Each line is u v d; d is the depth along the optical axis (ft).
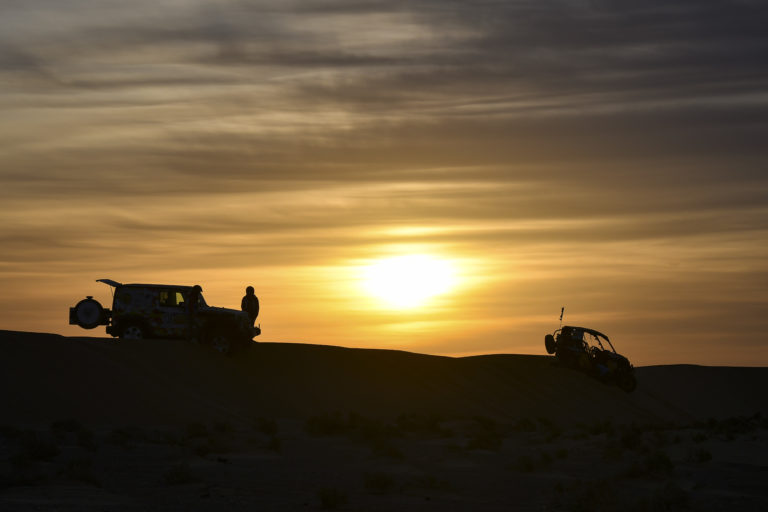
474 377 180.34
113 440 82.74
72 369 114.52
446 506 55.31
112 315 132.87
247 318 139.23
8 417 98.32
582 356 195.31
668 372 259.19
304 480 64.95
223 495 56.34
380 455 82.23
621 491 61.16
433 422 119.85
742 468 74.28
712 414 232.32
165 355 128.16
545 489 63.26
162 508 51.21
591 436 108.99
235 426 108.17
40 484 57.52
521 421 135.64
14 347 115.55
